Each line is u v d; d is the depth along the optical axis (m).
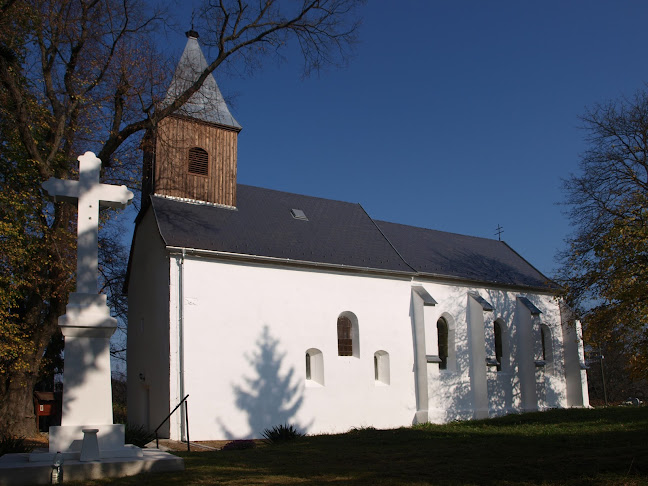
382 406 23.38
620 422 18.02
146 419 21.36
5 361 17.55
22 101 16.55
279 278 21.67
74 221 18.80
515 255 34.97
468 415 26.02
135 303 23.52
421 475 9.41
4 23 16.08
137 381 22.31
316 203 27.83
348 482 8.85
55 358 27.77
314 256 22.91
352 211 28.97
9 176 18.16
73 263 17.94
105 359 10.11
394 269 25.02
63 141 19.78
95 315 10.10
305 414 21.14
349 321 23.70
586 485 8.14
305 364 21.64
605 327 17.67
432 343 25.23
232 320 20.16
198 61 25.00
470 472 9.55
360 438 15.95
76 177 19.19
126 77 18.44
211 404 19.05
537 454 11.29
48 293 17.75
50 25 17.30
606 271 17.06
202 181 23.02
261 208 24.84
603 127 26.12
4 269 15.91
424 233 31.73
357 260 24.28
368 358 23.48
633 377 15.45
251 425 19.72
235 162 24.14
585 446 12.23
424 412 24.28
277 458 11.95
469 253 31.75
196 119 23.03
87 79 18.88
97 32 18.61
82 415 9.78
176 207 21.84
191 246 19.88
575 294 20.72
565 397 31.42
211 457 12.28
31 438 18.28
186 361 18.92
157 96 19.02
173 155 22.42
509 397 28.45
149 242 22.23
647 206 16.80
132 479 8.84
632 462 9.25
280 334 21.16
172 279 19.34
